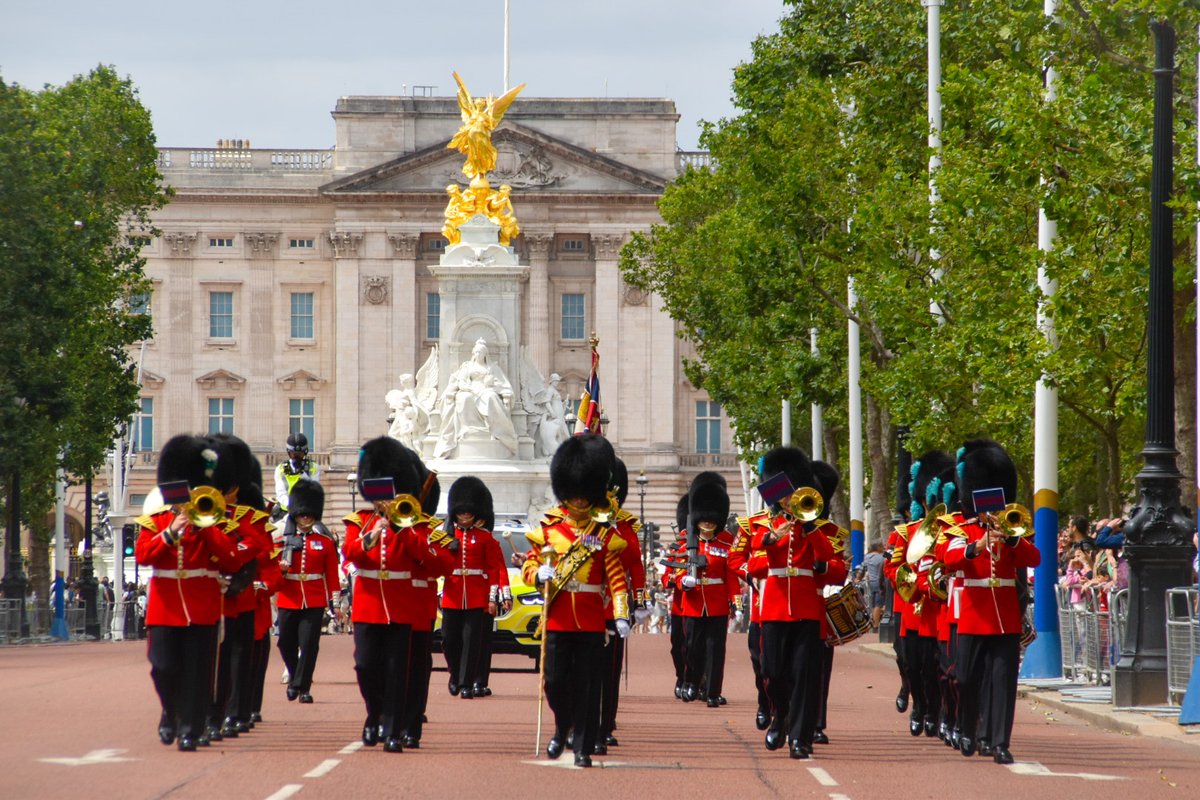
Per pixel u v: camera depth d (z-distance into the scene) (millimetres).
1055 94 78625
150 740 49594
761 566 48594
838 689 77875
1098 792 41062
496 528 89188
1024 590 48625
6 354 150250
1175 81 79625
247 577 48031
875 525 131875
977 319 91312
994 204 89062
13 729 52906
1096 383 86250
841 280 122312
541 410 182500
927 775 44156
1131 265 75312
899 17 125500
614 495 47406
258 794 38156
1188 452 80125
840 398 143000
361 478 52875
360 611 48156
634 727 57312
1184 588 61531
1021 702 72312
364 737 48938
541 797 38625
